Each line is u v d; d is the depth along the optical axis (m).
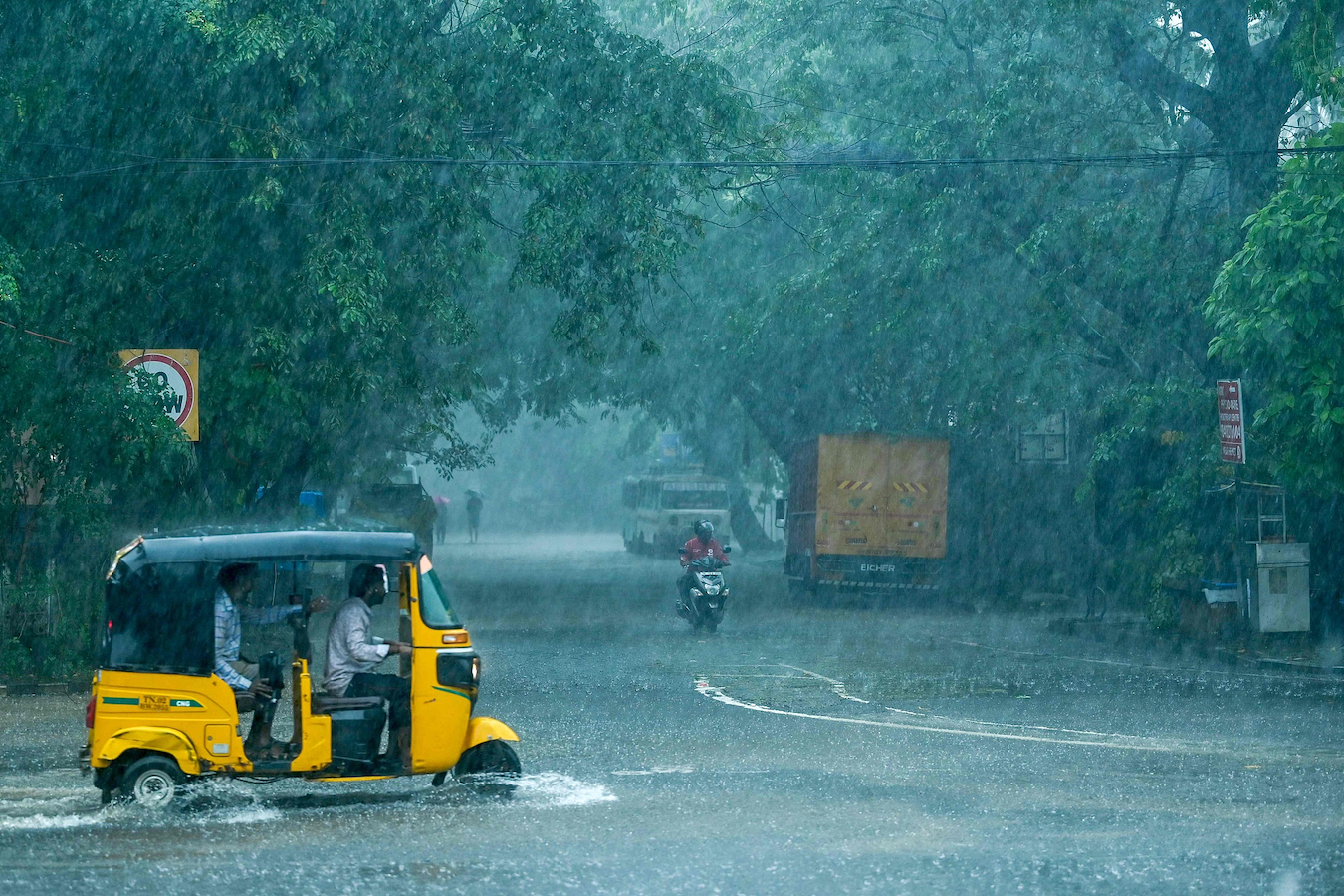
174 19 21.38
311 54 22.81
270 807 12.11
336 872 9.68
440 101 24.53
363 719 12.40
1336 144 23.34
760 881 9.42
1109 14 30.36
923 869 9.76
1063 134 31.36
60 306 22.75
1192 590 28.50
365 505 52.31
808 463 42.91
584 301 27.41
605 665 24.34
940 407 46.81
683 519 69.19
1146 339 32.34
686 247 27.55
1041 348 34.44
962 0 33.62
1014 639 30.14
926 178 32.75
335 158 23.56
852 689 20.97
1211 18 29.92
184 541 12.40
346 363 24.72
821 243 38.00
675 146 27.34
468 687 12.65
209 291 24.39
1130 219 30.30
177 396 22.77
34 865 9.91
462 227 25.47
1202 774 13.70
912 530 41.50
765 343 46.28
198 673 12.12
